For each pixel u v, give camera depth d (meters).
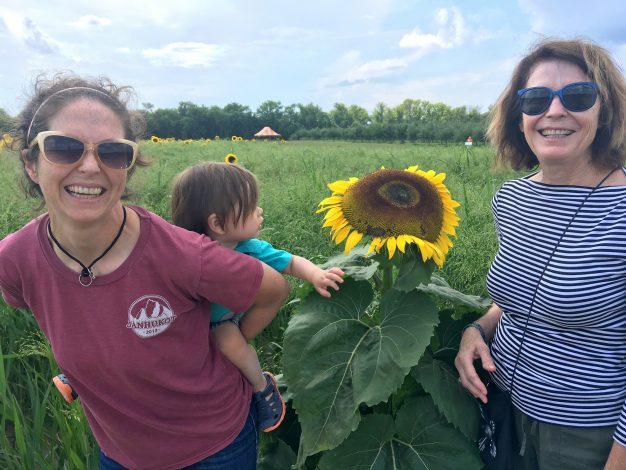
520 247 0.86
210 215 0.90
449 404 0.88
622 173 0.81
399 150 9.49
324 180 3.95
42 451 1.21
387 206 0.86
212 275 0.72
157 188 3.62
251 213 0.94
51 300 0.70
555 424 0.81
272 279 0.81
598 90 0.79
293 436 1.11
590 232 0.78
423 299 0.88
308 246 2.24
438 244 0.89
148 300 0.70
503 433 0.88
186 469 0.82
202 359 0.77
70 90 0.65
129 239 0.70
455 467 0.88
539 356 0.83
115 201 0.66
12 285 0.74
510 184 0.93
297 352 0.89
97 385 0.73
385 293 0.94
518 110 0.94
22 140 0.69
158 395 0.74
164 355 0.72
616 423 0.79
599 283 0.76
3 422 1.19
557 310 0.79
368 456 0.89
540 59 0.87
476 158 5.62
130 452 0.79
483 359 0.89
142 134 0.75
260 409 0.92
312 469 1.02
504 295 0.88
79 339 0.70
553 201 0.84
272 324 1.73
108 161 0.64
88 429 1.18
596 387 0.79
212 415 0.80
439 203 0.90
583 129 0.79
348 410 0.83
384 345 0.85
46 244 0.70
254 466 0.90
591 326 0.78
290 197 3.09
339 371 0.86
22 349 1.44
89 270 0.69
